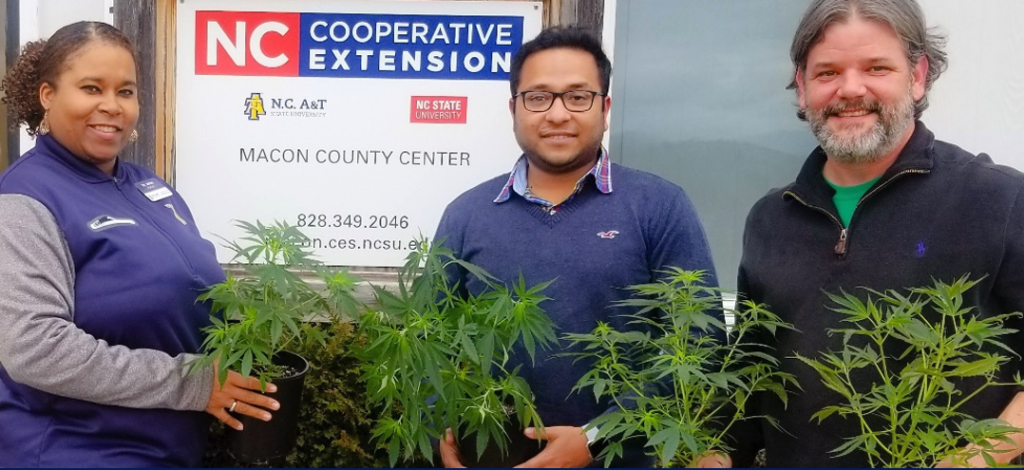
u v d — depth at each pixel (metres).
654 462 1.50
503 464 1.35
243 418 1.39
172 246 1.43
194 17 2.12
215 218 2.18
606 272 1.54
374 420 2.06
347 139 2.16
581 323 1.53
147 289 1.35
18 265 1.24
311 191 2.18
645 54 2.29
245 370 1.16
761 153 2.30
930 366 1.09
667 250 1.56
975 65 2.20
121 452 1.35
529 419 1.29
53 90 1.37
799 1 2.24
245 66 2.14
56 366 1.24
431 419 1.26
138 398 1.30
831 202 1.41
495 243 1.61
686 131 2.31
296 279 1.26
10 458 1.34
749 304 1.33
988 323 1.16
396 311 1.21
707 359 1.26
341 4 2.11
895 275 1.33
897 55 1.30
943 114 2.23
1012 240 1.27
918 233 1.33
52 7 2.21
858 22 1.30
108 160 1.44
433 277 1.31
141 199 1.49
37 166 1.35
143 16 2.09
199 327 1.44
